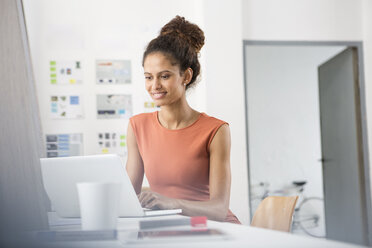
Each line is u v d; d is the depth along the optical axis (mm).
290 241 694
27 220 872
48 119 3846
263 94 4918
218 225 928
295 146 4930
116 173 1114
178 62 1626
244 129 3980
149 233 789
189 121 1684
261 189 4836
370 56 4352
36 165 904
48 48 3859
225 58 3980
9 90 896
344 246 644
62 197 1178
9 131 882
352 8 4379
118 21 3967
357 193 4336
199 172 1615
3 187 860
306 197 4891
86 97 3904
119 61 3957
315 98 4988
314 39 4316
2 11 899
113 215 887
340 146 4582
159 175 1652
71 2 3900
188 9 4090
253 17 4223
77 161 1133
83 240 771
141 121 1763
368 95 4359
